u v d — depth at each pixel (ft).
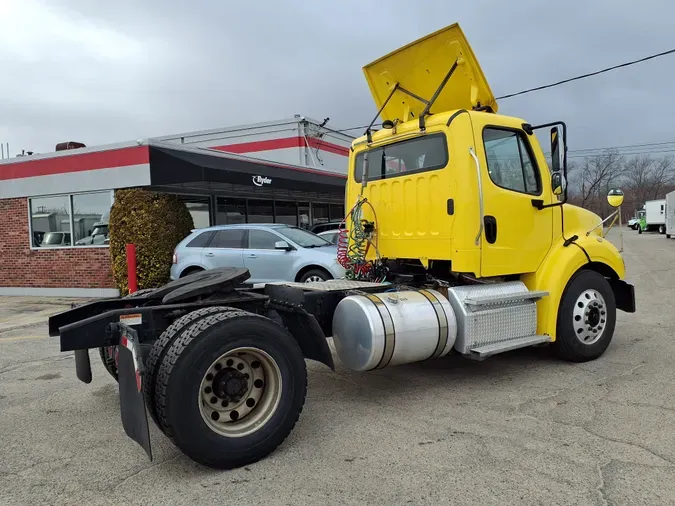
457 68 16.87
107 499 9.96
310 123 71.05
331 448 11.93
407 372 17.87
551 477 10.19
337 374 17.89
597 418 13.11
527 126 17.08
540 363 18.35
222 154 45.21
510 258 16.34
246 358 11.71
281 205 61.52
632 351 19.56
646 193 241.35
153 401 10.93
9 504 9.84
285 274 32.68
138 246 37.96
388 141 17.88
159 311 12.59
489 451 11.44
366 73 19.27
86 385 17.62
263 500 9.73
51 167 43.55
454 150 15.55
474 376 17.13
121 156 40.22
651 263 59.06
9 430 13.65
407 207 17.17
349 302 14.52
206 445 10.62
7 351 23.11
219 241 35.27
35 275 45.21
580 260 17.49
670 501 9.25
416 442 12.08
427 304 14.97
